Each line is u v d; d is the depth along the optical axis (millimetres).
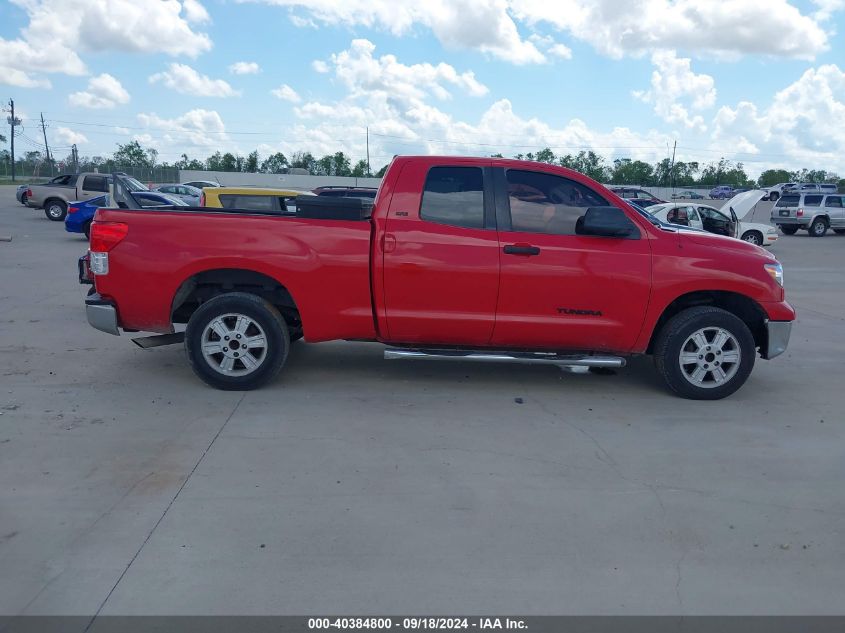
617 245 5859
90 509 3965
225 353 5980
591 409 5848
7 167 79875
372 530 3809
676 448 5043
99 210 5941
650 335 5980
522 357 5941
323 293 5832
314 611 3123
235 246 5797
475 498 4207
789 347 8477
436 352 5953
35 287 11875
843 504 4234
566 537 3783
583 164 73188
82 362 6969
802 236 31656
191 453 4754
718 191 71625
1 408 5551
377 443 5004
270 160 84938
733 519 4023
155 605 3139
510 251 5754
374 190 18594
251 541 3668
